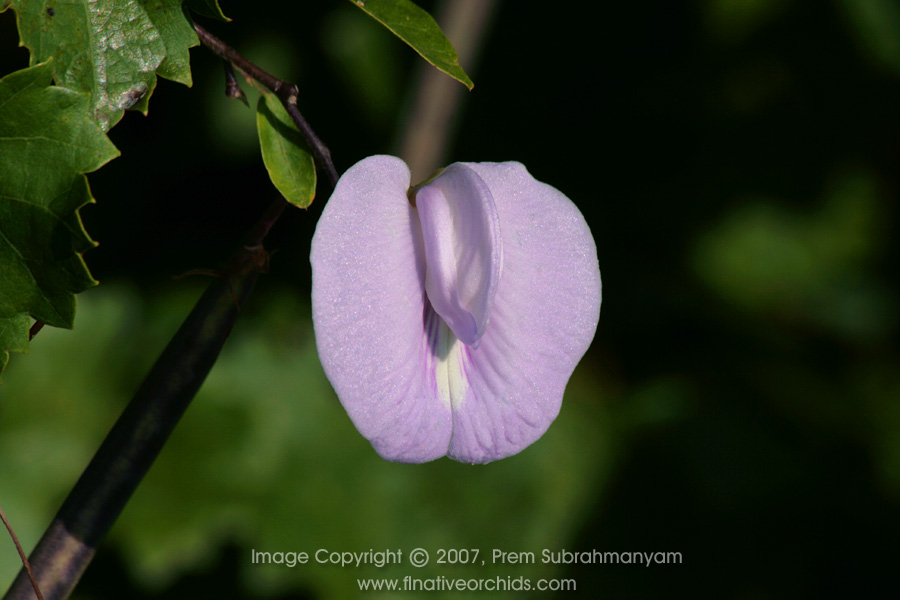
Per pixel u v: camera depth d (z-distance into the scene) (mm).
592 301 467
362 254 453
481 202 455
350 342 452
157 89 688
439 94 657
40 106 445
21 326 448
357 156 747
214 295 466
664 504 742
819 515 748
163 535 596
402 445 459
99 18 449
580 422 737
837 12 741
